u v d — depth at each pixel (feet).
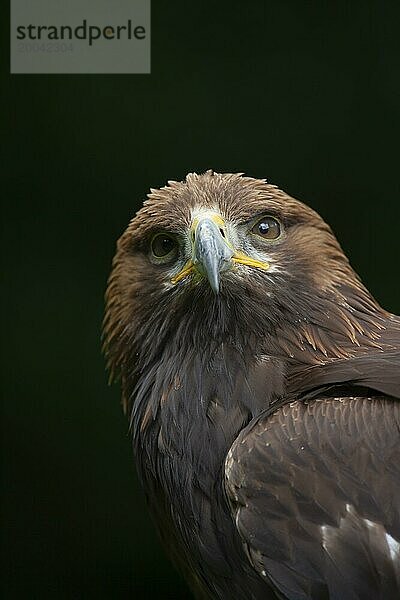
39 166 43.98
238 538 23.07
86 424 43.24
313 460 21.93
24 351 43.50
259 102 43.98
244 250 24.61
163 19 44.16
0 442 43.19
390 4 43.98
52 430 43.19
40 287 43.78
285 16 44.06
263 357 24.14
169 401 24.41
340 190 43.57
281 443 22.22
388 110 43.78
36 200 44.01
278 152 43.78
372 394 22.66
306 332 24.40
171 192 25.49
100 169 44.01
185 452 23.90
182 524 24.32
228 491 22.33
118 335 26.04
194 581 26.48
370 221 43.47
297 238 25.00
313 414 22.45
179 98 44.01
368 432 21.97
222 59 44.06
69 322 43.62
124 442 43.09
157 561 42.57
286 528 21.74
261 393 23.73
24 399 43.32
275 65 44.01
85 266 43.91
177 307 24.71
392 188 43.50
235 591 23.81
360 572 21.36
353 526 21.48
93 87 44.09
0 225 43.93
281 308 24.40
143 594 42.42
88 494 43.04
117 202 44.01
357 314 24.90
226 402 23.85
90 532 42.80
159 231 25.08
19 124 44.06
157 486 25.07
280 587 21.71
